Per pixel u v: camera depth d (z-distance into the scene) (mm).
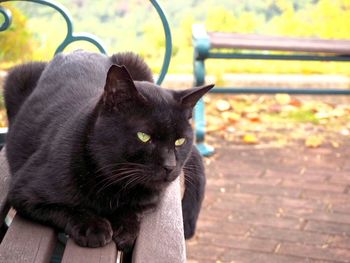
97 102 1018
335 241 1693
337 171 2088
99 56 1297
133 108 989
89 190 988
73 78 1180
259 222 1778
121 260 992
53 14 2660
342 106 2586
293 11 2990
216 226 1750
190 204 1189
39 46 2195
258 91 2268
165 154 1002
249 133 2346
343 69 2820
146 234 941
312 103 2611
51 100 1139
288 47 2156
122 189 1003
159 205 1028
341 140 2314
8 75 1286
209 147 2186
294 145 2270
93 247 926
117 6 2924
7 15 1430
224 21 2852
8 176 1110
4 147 1235
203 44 2094
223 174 2047
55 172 982
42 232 944
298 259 1614
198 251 1638
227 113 2486
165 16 1490
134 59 1319
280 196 1923
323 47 2166
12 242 911
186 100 1029
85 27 2744
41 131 1081
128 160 992
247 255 1628
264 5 3131
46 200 976
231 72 2752
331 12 2969
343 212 1840
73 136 1001
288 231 1735
